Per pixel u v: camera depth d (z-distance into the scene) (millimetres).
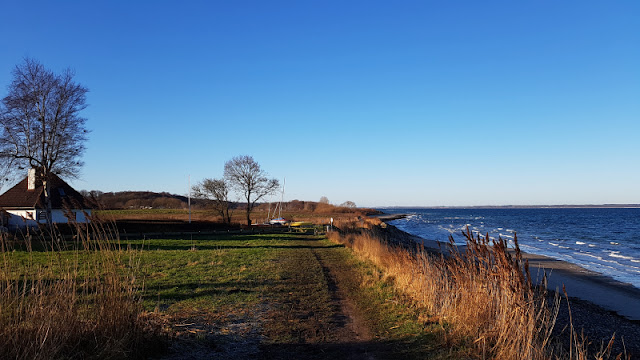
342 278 13914
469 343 6613
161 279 12336
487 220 108688
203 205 52094
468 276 7863
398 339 7320
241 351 6617
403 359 6352
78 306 6270
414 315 8852
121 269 6949
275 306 9703
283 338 7395
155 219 52656
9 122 30859
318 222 59781
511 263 6789
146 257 17828
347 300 10578
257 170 53469
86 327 5836
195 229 40188
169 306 9219
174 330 7223
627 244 42125
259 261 17656
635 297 16781
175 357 6031
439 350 6613
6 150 30641
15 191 38344
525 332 6078
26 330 5188
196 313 8711
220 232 37562
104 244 6465
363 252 20578
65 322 5570
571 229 68062
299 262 17859
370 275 14336
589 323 12406
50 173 32500
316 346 6996
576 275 22062
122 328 5918
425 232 62594
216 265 15852
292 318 8734
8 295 5457
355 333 7773
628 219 109688
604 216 134250
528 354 5789
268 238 33094
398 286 11656
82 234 6391
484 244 7488
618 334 11234
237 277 13188
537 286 7441
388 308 9586
